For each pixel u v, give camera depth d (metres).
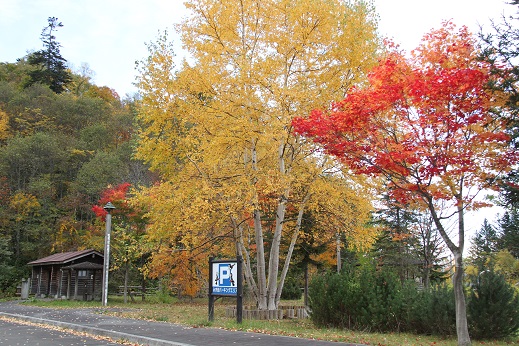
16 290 30.70
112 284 27.45
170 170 16.42
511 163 8.39
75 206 36.66
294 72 14.91
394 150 8.45
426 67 8.64
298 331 11.12
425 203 9.62
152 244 20.25
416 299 11.65
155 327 11.20
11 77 58.22
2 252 29.72
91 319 13.45
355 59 13.84
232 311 15.39
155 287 28.02
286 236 21.69
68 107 47.72
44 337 10.19
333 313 12.52
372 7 14.88
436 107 8.13
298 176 15.05
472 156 8.38
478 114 8.26
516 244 23.64
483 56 8.38
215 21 15.13
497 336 10.80
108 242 20.14
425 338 10.50
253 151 15.30
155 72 15.41
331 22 14.16
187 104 15.20
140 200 15.70
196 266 21.62
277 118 12.98
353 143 8.80
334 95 13.69
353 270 13.38
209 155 14.06
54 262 25.88
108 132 47.25
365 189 14.24
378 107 8.43
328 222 16.80
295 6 14.29
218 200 14.45
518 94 8.23
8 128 43.38
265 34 15.19
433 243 24.06
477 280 11.35
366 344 8.74
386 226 25.92
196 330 10.57
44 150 39.03
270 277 16.28
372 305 11.89
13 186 38.56
